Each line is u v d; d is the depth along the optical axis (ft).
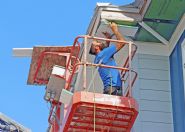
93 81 39.37
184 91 40.68
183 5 40.47
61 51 49.85
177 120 41.16
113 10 42.29
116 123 36.63
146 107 42.19
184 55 41.55
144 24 42.50
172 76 43.37
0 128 59.57
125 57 41.22
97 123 36.55
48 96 45.80
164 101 42.68
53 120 47.19
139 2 42.91
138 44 44.45
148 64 43.93
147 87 43.04
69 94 38.45
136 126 41.14
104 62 36.27
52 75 44.70
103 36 42.75
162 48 44.65
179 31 42.68
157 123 41.63
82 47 41.73
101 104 34.47
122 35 43.06
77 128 37.01
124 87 38.88
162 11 41.37
